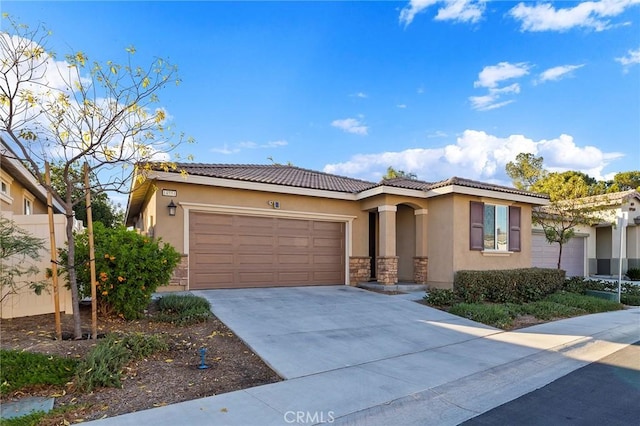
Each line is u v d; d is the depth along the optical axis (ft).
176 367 18.19
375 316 30.60
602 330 28.81
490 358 21.29
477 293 38.96
